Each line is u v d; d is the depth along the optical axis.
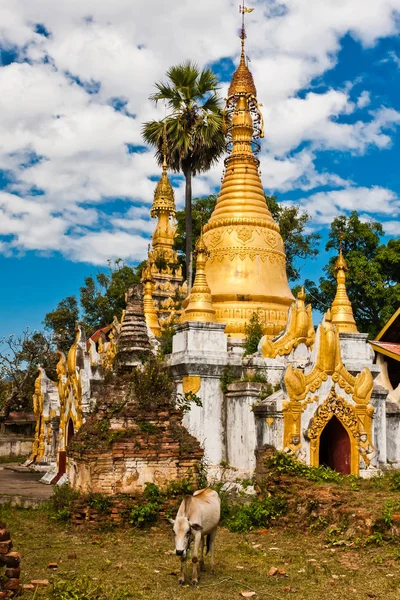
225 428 20.88
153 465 16.19
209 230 26.50
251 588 10.55
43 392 35.75
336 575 11.26
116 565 11.95
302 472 17.08
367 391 19.83
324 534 13.99
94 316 58.94
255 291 24.83
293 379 18.78
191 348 20.95
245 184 26.88
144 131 35.19
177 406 19.94
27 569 11.66
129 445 16.02
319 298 42.88
